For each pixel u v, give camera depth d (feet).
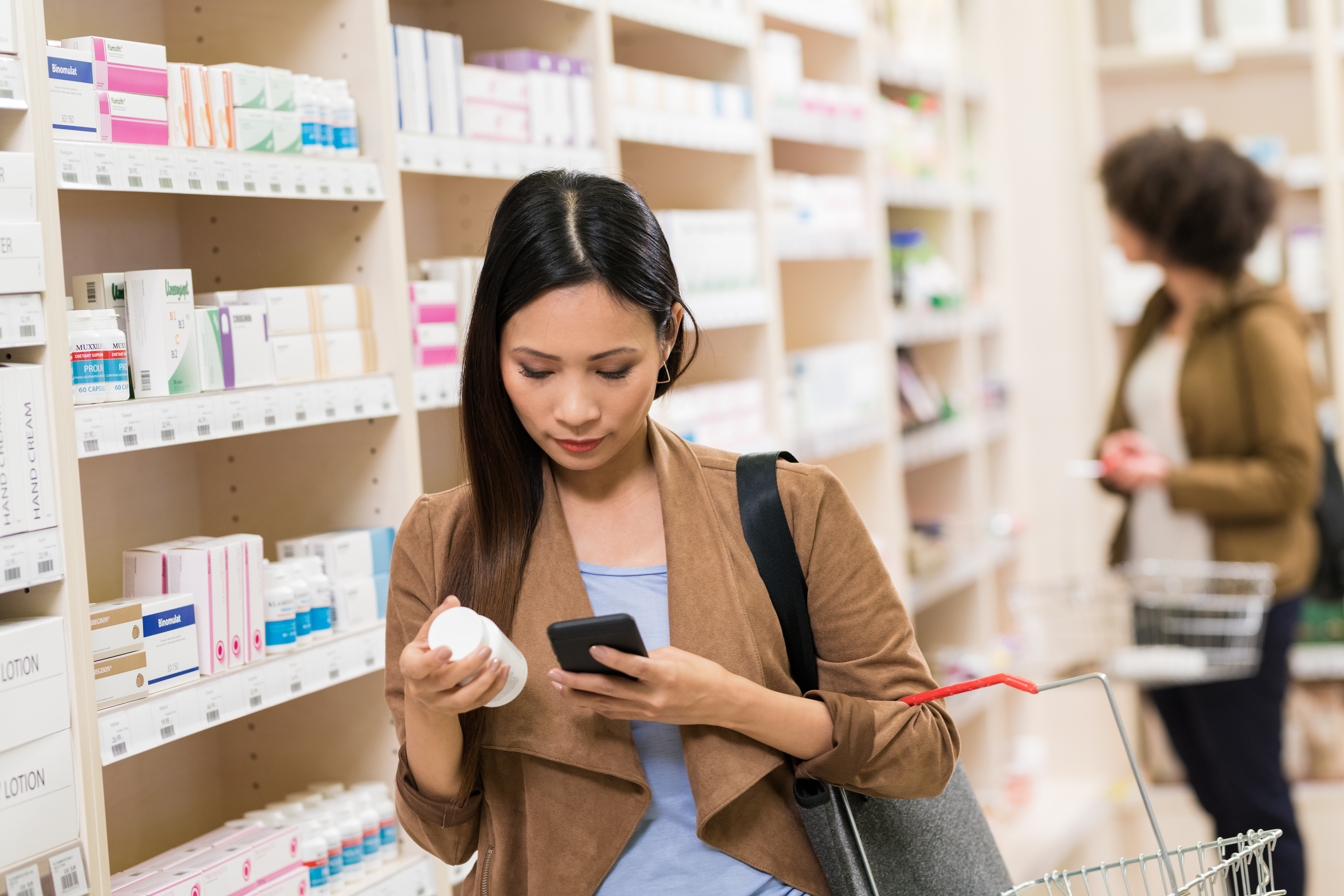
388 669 4.66
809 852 4.53
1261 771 11.02
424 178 8.50
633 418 4.24
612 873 4.37
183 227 7.29
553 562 4.46
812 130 11.15
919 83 13.78
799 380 11.05
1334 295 14.14
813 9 11.44
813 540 4.55
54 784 5.00
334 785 7.05
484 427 4.40
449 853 4.60
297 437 7.21
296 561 6.41
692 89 9.42
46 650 4.98
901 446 12.62
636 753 4.36
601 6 8.28
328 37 6.85
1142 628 11.44
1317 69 14.25
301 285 7.09
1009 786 14.75
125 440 5.34
